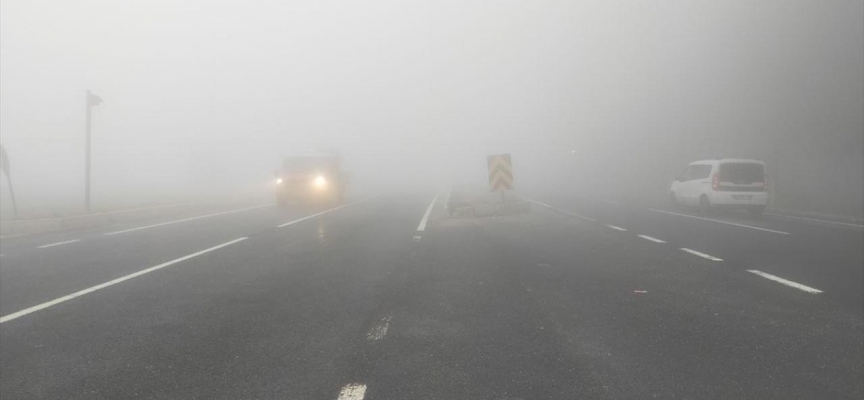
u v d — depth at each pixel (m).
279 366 4.45
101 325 5.69
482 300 6.58
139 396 3.91
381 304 6.44
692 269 8.45
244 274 8.45
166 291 7.29
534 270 8.49
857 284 7.29
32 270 9.04
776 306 6.13
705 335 5.11
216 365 4.49
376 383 4.07
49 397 3.91
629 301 6.44
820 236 12.77
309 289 7.31
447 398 3.79
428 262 9.34
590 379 4.11
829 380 4.07
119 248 11.65
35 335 5.37
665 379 4.10
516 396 3.82
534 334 5.21
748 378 4.11
